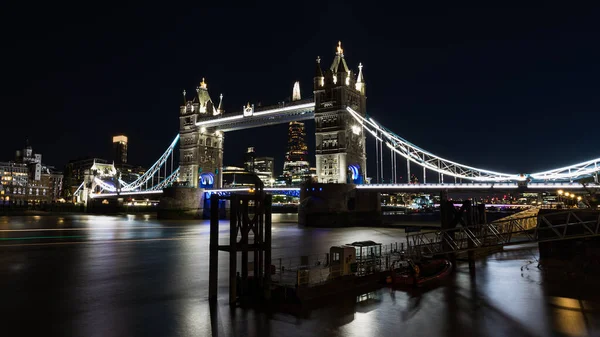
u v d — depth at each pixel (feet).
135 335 72.95
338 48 459.73
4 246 204.33
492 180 342.23
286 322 78.48
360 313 83.71
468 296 96.84
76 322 79.97
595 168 291.58
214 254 92.84
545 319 80.89
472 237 135.64
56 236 263.29
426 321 79.25
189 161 581.53
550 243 128.77
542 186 312.50
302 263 118.62
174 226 378.53
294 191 513.04
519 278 116.26
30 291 104.78
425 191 388.37
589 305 90.07
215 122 552.00
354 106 448.65
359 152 451.12
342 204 388.16
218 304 90.53
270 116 498.28
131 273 129.08
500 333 73.46
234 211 88.53
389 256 128.88
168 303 92.27
